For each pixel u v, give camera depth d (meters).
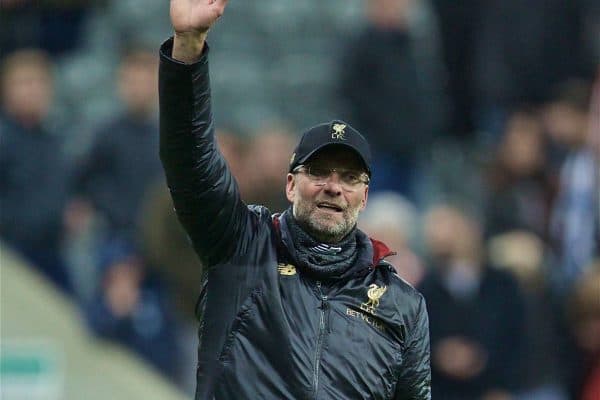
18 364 36.59
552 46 51.09
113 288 38.03
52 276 40.72
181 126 18.36
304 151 18.78
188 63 18.20
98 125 43.16
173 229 37.72
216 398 18.48
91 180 41.22
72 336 37.56
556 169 47.72
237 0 56.41
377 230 39.56
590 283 40.09
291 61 55.81
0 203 40.72
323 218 18.69
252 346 18.55
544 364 39.47
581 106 49.12
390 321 18.88
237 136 38.81
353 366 18.52
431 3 53.19
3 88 43.66
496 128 51.41
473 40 51.62
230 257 18.92
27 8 50.16
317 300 18.70
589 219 46.41
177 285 37.69
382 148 48.69
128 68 41.78
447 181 50.62
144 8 54.44
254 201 38.34
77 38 52.62
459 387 38.53
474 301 38.78
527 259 40.72
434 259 39.06
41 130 41.41
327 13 57.06
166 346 38.06
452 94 51.81
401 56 48.72
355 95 48.88
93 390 37.03
